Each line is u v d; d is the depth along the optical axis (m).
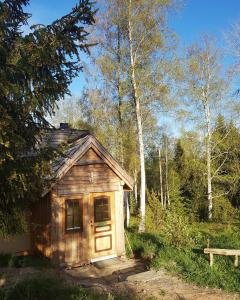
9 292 7.89
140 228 19.88
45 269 11.91
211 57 27.05
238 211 27.52
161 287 9.73
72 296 7.84
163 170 42.22
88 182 13.89
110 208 14.61
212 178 28.66
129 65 21.14
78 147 13.23
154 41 20.17
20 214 7.82
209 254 11.70
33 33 6.61
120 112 22.31
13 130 6.58
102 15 20.73
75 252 13.31
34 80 6.95
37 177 7.36
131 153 23.06
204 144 28.44
